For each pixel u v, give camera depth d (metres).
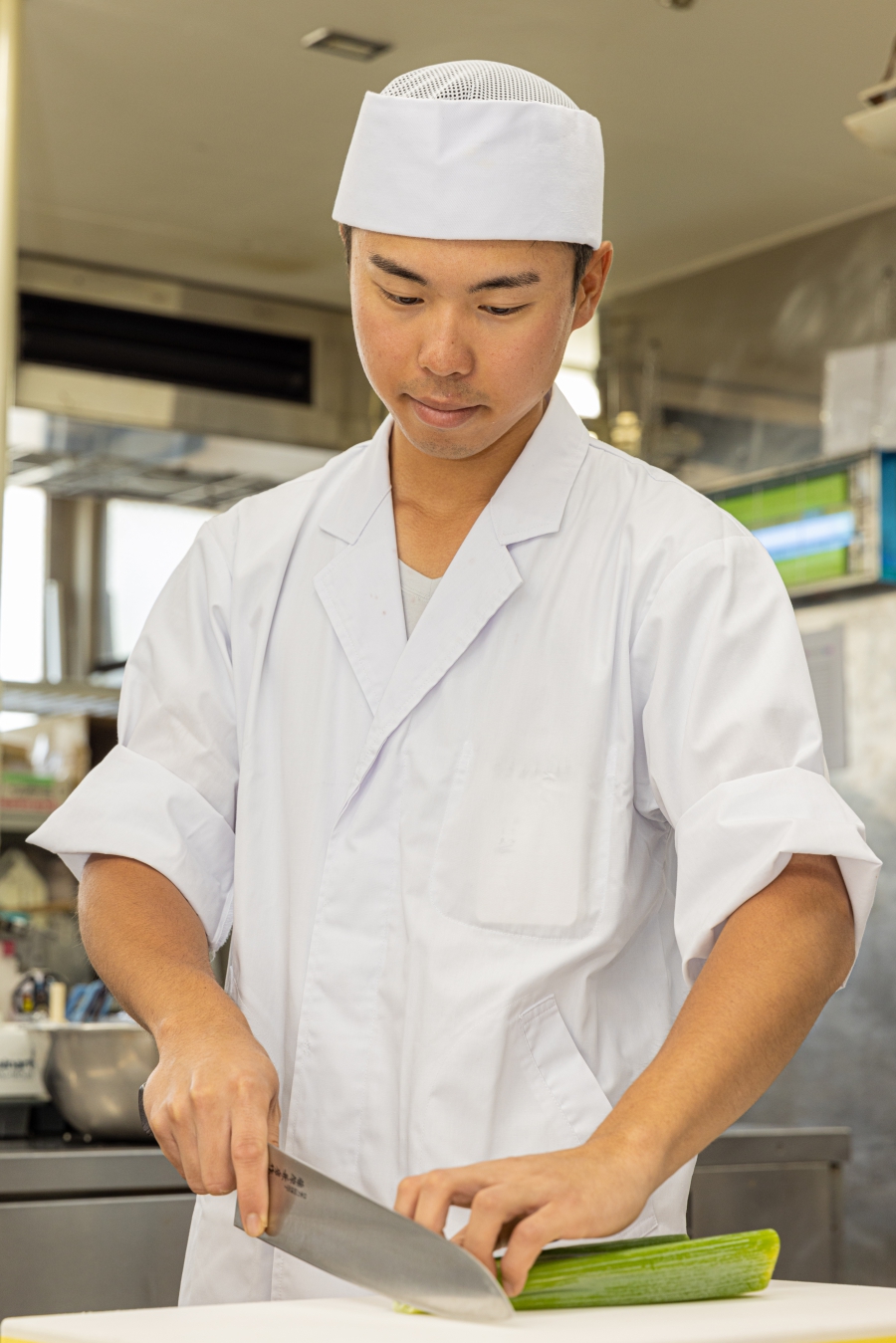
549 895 1.00
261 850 1.09
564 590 1.06
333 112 2.63
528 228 0.96
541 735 1.04
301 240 3.09
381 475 1.13
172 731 1.12
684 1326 0.72
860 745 2.97
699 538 1.04
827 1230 2.26
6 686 3.02
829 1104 2.96
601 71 2.53
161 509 3.62
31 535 3.46
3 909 3.07
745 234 3.16
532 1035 0.99
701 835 0.94
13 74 2.22
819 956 0.90
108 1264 1.77
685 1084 0.83
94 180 2.86
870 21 2.36
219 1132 0.86
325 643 1.10
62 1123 2.16
